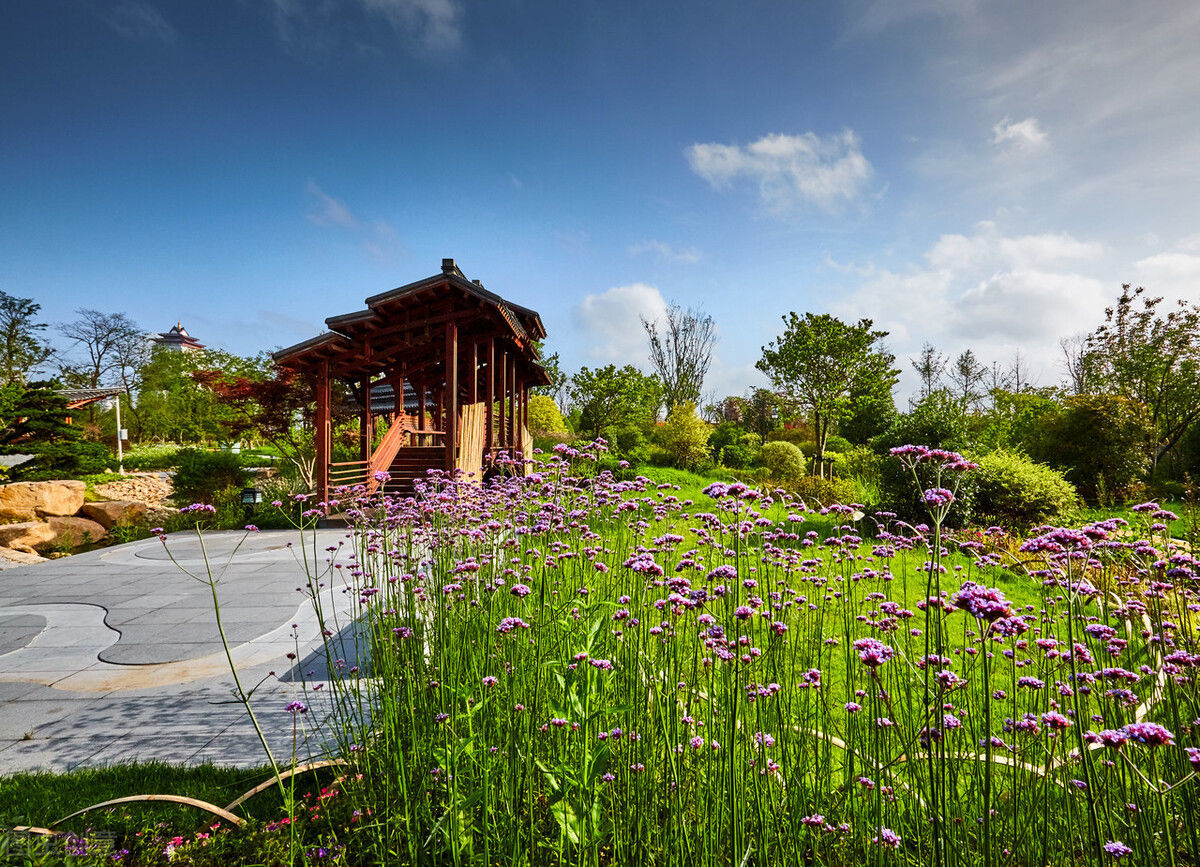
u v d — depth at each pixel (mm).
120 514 15750
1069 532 2154
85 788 3010
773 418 40375
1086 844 1955
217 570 8828
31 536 13359
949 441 12906
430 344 16750
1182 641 2723
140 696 4367
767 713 2336
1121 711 2412
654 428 32188
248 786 2994
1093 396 18641
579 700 2275
